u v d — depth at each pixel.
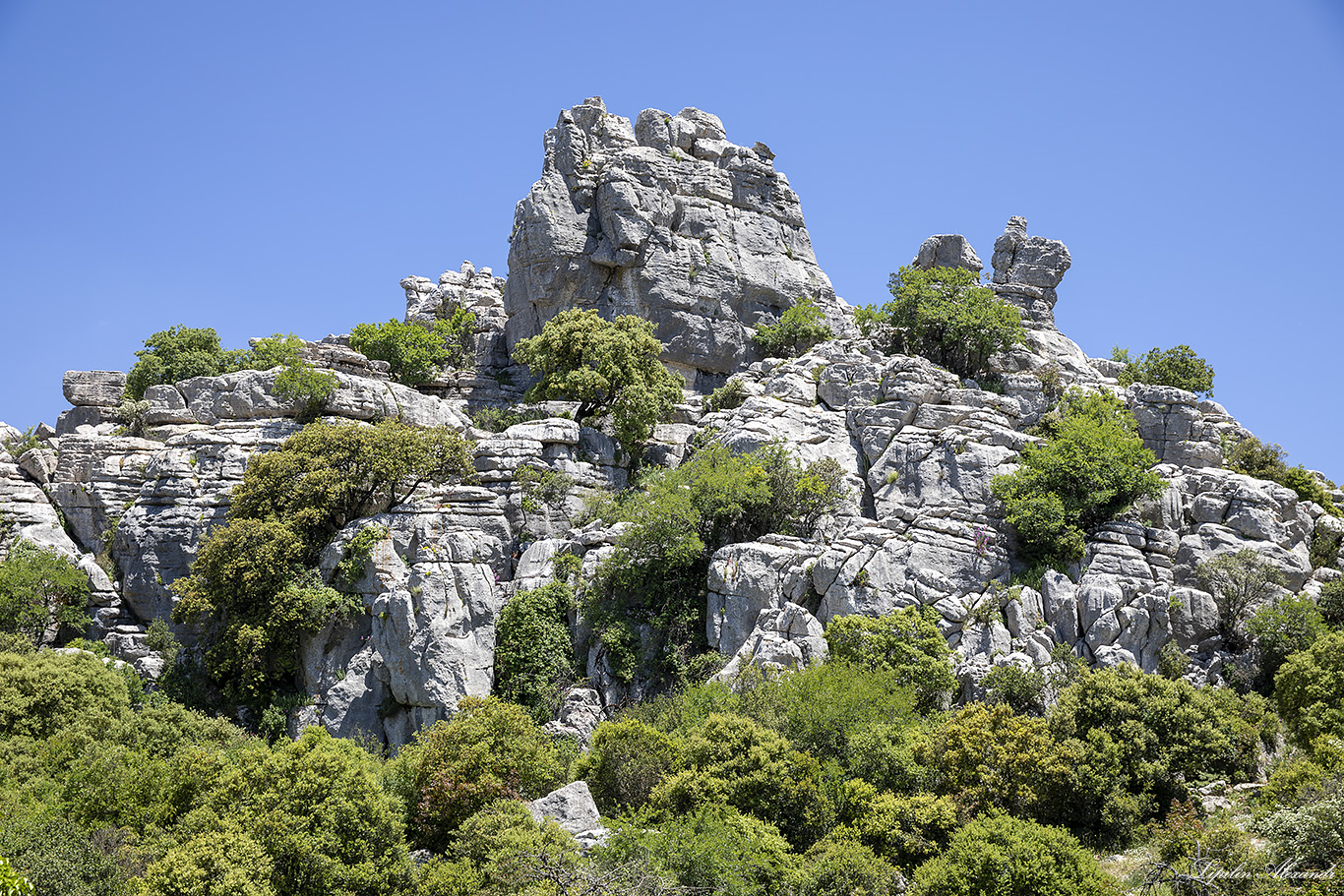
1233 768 54.31
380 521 70.00
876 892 42.81
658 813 47.59
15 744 54.44
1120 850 48.94
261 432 80.75
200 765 49.41
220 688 69.88
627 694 66.56
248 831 45.16
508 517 77.81
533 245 104.88
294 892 44.78
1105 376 102.81
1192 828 45.50
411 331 100.81
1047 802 49.97
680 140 113.44
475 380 102.75
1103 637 64.94
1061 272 112.19
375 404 85.69
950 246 112.81
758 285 108.19
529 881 42.91
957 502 74.00
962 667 62.34
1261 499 73.12
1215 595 67.38
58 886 41.28
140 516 77.38
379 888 45.59
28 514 78.62
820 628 64.31
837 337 102.12
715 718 51.59
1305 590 70.12
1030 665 63.00
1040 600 67.06
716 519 72.62
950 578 67.75
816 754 52.16
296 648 68.94
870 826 46.94
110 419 91.56
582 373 88.12
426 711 64.69
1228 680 64.00
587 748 63.16
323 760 47.75
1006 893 42.84
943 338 91.88
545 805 48.75
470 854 45.66
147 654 72.06
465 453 77.19
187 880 42.09
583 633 69.25
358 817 46.62
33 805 48.81
